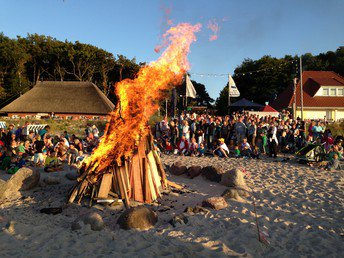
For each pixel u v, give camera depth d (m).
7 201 6.76
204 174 9.01
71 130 25.72
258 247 4.46
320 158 12.04
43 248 4.33
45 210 5.96
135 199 6.66
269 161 13.07
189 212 5.86
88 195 6.75
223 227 5.14
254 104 28.20
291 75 50.47
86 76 65.44
